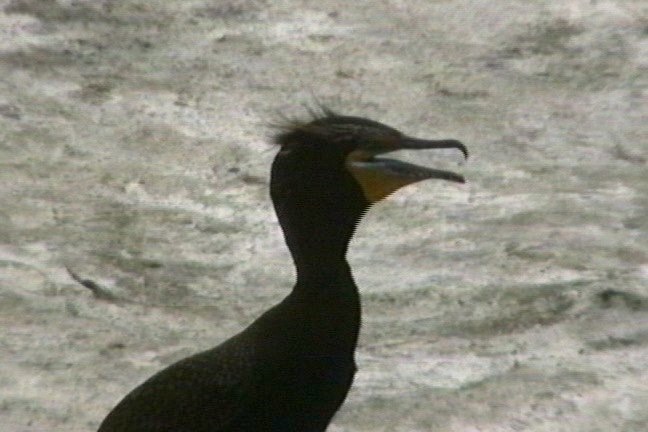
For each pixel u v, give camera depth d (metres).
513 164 15.99
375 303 12.58
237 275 13.30
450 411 10.62
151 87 17.88
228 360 7.69
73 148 16.14
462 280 12.99
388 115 17.31
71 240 13.81
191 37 19.25
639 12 19.89
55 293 12.54
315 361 7.68
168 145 16.34
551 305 12.38
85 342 11.66
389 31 19.50
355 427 10.36
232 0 20.25
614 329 11.91
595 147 16.50
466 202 14.88
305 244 7.74
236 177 15.54
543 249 13.60
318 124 7.80
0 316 12.02
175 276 13.20
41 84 17.73
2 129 16.44
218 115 17.17
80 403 10.70
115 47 18.86
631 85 18.09
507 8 20.06
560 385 10.98
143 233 14.12
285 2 20.30
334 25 19.64
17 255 13.34
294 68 18.50
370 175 7.69
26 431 10.29
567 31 19.45
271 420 7.68
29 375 11.06
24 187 15.05
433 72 18.45
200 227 14.30
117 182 15.33
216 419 7.64
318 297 7.72
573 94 17.89
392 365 11.33
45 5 19.62
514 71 18.52
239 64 18.58
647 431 10.33
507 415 10.56
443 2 20.28
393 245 13.88
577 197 15.00
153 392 7.73
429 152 16.23
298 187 7.74
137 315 12.27
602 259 13.40
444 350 11.63
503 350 11.62
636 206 14.76
